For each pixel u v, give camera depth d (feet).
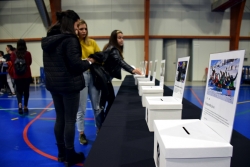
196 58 28.17
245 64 27.84
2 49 27.99
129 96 7.02
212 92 2.55
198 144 2.02
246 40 27.86
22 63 9.77
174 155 1.95
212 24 27.63
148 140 3.11
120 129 3.63
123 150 2.76
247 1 27.50
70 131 4.33
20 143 6.44
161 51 27.63
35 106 12.59
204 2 27.35
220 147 1.97
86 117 9.84
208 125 2.55
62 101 4.47
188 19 27.53
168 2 27.27
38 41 27.76
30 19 27.53
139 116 4.49
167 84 24.49
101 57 5.71
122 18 27.20
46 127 8.19
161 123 2.63
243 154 2.61
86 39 5.90
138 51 27.63
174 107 3.50
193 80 28.55
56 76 3.93
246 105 12.35
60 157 5.07
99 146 2.89
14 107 12.25
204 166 1.99
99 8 27.09
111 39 6.88
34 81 26.48
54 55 3.88
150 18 27.40
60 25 3.96
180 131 2.36
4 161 5.19
